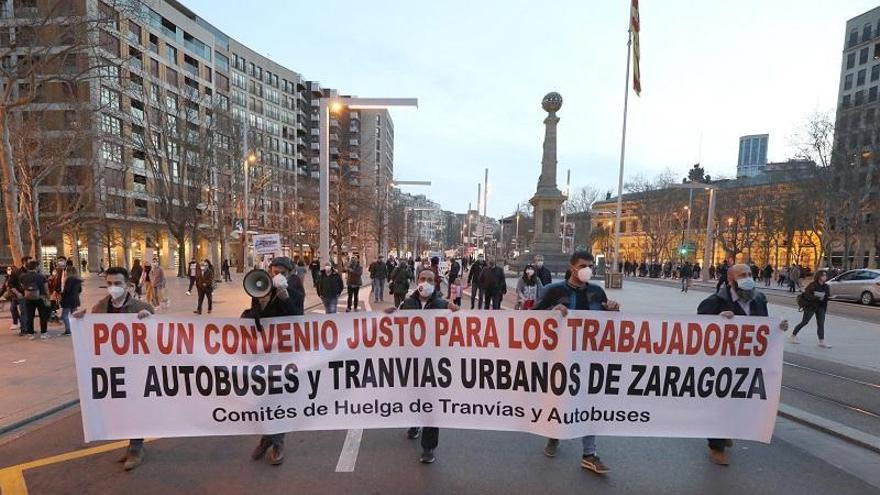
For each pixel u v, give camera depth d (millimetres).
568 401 3971
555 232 32938
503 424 4094
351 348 4117
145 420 3932
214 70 64062
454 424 4113
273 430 4023
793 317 14453
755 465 4137
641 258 72562
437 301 4418
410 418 4141
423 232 126375
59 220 21500
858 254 49438
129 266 47312
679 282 38312
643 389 4027
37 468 3896
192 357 3979
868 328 12320
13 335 9344
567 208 74625
